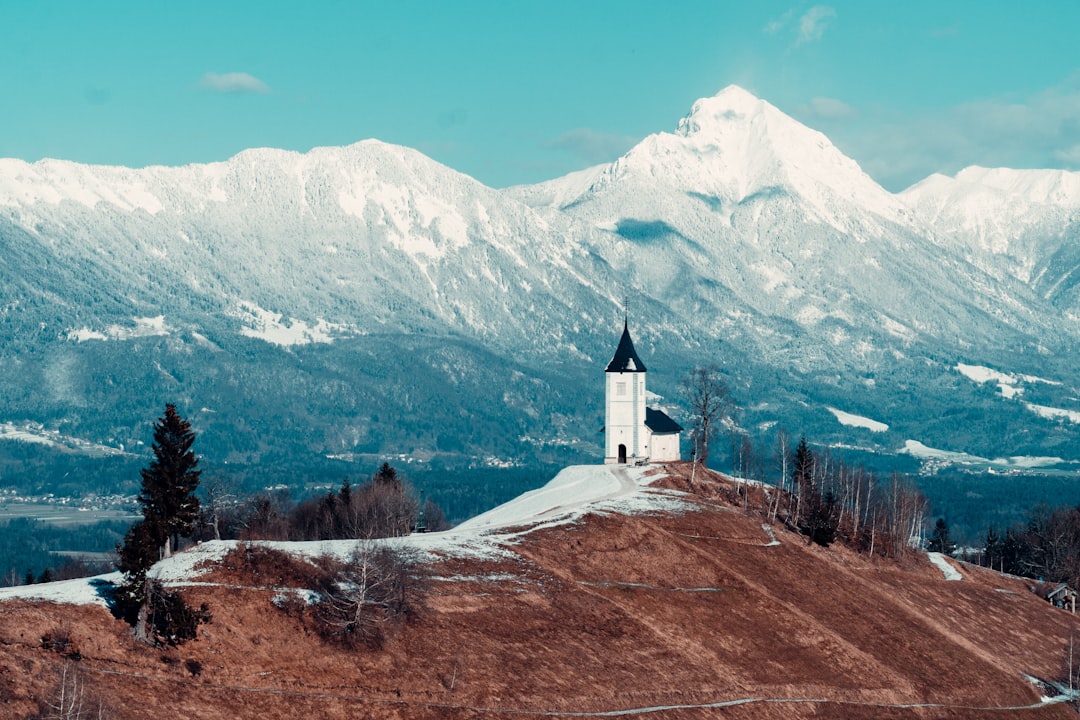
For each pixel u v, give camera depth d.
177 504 156.12
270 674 150.88
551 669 170.38
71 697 128.50
